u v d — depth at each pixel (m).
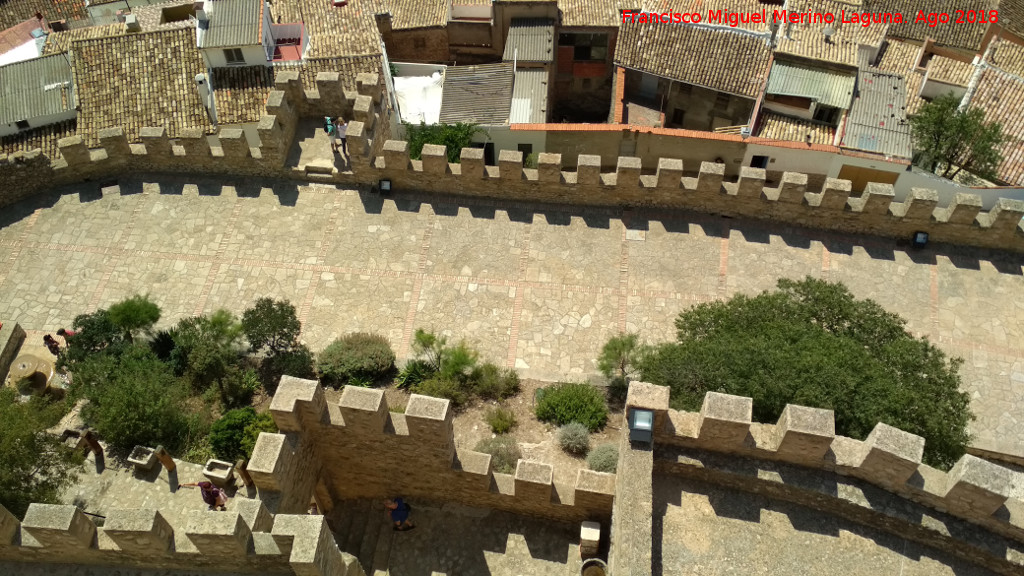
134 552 13.95
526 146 35.12
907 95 38.94
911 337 20.30
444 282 25.56
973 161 35.38
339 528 19.08
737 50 36.91
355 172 27.17
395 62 39.50
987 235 25.59
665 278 25.73
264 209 26.98
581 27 39.22
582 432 20.80
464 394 22.48
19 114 32.88
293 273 25.61
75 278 25.33
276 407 15.67
